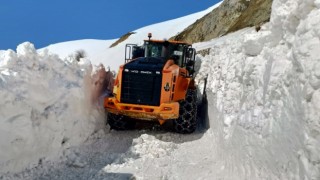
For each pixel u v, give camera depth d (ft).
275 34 14.82
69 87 21.72
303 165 10.66
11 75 17.47
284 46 13.92
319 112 9.91
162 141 24.12
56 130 19.84
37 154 18.34
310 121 10.21
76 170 18.74
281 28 14.29
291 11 12.87
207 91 29.76
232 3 122.31
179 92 27.22
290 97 12.13
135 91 25.75
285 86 12.80
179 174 18.40
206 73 34.60
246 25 103.19
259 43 16.38
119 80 26.03
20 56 18.71
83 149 21.90
